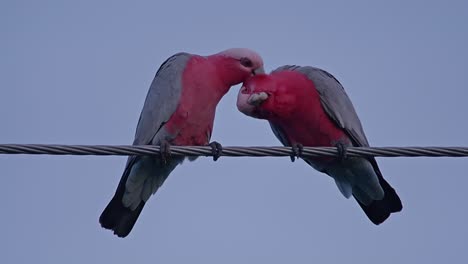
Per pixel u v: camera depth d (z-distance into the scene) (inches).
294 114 474.0
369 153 420.5
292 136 488.7
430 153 398.9
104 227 475.2
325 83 475.5
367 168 477.7
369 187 488.1
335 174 494.6
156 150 415.8
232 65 473.1
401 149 405.1
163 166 460.4
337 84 486.9
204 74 465.7
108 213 473.7
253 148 417.1
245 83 476.7
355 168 480.7
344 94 486.0
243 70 473.1
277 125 497.4
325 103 473.1
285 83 467.8
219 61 475.2
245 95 469.4
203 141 470.3
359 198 500.4
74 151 384.5
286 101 467.2
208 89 464.8
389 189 485.4
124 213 477.1
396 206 490.0
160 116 456.4
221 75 473.7
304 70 483.2
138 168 457.7
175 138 462.3
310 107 472.1
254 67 474.0
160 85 464.1
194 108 459.5
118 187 466.3
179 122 458.0
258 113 475.5
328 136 479.5
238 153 416.2
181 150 418.0
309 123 477.1
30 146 377.4
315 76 476.7
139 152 401.4
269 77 470.0
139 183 466.6
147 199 477.4
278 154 422.0
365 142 480.4
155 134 458.6
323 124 476.7
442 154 397.7
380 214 499.8
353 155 430.6
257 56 474.0
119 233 478.0
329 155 431.8
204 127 466.9
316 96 473.7
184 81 460.8
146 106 466.0
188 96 458.3
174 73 462.6
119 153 394.0
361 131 484.1
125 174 460.8
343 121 473.4
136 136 467.5
